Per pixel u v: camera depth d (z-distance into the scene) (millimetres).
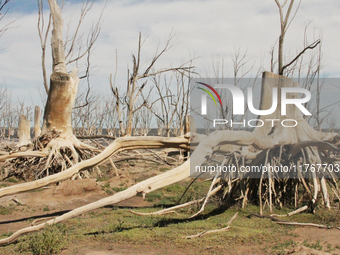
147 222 12055
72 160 22844
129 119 32312
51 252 8633
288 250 8180
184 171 11594
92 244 9352
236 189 15289
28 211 15008
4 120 70438
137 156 26562
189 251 8648
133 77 32281
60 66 22094
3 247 9344
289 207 14766
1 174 23500
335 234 10016
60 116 22000
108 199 10438
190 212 14320
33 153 21094
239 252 8531
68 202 16891
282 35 16250
